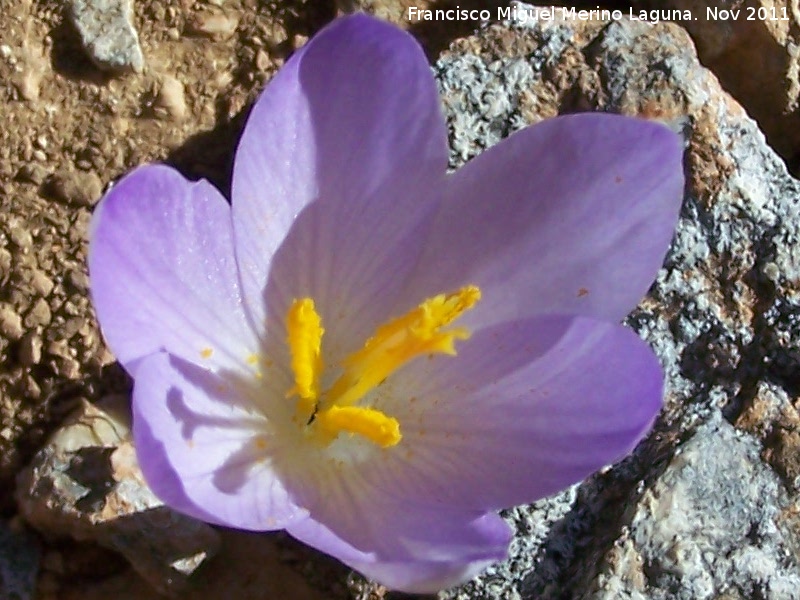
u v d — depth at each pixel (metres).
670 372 0.16
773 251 0.16
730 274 0.16
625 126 0.13
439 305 0.13
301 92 0.14
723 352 0.16
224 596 0.15
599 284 0.14
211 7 0.18
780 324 0.16
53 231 0.16
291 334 0.14
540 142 0.14
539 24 0.17
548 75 0.17
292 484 0.14
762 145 0.17
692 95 0.17
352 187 0.14
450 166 0.17
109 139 0.17
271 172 0.14
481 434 0.14
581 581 0.15
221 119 0.17
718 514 0.15
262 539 0.15
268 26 0.18
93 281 0.12
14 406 0.16
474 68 0.17
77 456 0.15
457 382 0.14
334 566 0.15
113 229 0.12
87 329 0.16
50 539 0.15
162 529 0.15
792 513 0.15
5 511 0.15
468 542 0.12
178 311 0.13
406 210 0.14
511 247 0.14
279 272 0.14
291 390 0.14
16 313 0.16
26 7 0.17
